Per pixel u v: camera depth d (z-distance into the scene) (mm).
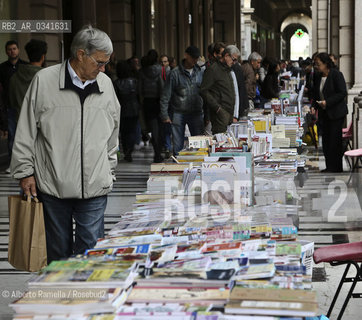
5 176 18250
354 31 22500
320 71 17969
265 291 4340
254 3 94312
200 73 16938
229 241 5594
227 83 15898
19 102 14633
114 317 4086
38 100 6867
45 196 7027
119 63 20938
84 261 4914
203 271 4664
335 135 18016
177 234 5926
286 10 132875
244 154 8039
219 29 67375
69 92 6879
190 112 16938
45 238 6836
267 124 13578
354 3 23172
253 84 22594
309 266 6785
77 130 6891
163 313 4129
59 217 7094
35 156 6984
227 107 15953
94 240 7207
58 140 6879
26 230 6793
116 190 15883
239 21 68938
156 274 4637
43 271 4656
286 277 4641
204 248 5352
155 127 19641
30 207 6797
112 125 7215
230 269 4688
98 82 7000
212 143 10781
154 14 41906
